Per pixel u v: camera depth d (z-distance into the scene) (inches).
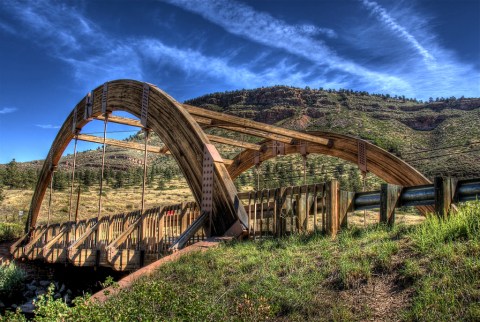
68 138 852.0
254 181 2886.3
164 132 505.7
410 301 167.3
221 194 403.2
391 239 232.8
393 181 671.8
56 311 205.0
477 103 7322.8
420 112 7337.6
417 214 746.8
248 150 876.0
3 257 934.4
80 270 657.6
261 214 356.2
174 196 2637.8
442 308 153.6
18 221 1605.6
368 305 174.1
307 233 304.3
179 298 204.8
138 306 201.6
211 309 194.1
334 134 737.0
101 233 585.9
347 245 243.0
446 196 250.2
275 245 287.0
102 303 231.1
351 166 3452.3
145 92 562.3
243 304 192.5
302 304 185.9
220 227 396.8
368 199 289.9
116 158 6067.9
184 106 519.5
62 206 1953.7
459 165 2591.0
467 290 158.4
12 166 3216.0
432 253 195.2
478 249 182.9
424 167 2728.8
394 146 4384.8
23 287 630.5
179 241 385.4
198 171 441.4
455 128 5285.4
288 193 331.3
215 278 241.6
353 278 195.9
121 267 453.4
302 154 771.4
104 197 2421.3
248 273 240.2
